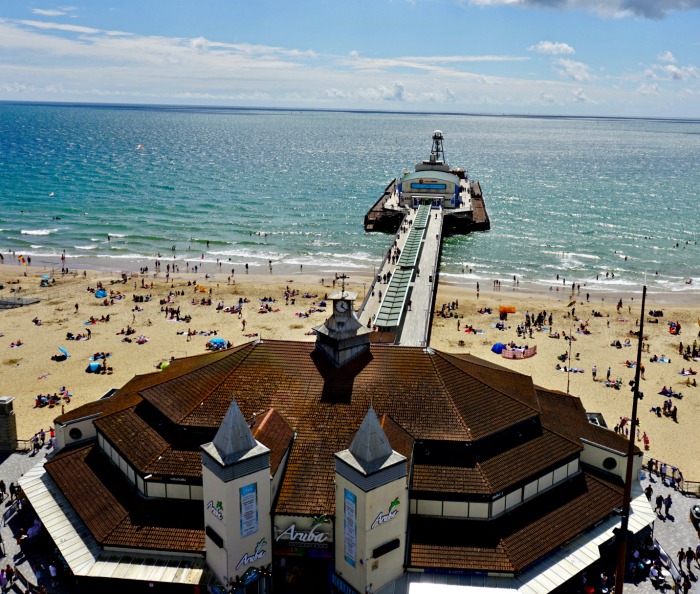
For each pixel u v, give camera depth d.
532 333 94.62
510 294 115.00
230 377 46.78
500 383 49.44
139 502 41.62
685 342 92.19
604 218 183.00
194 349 87.38
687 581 40.66
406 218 156.25
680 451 62.66
